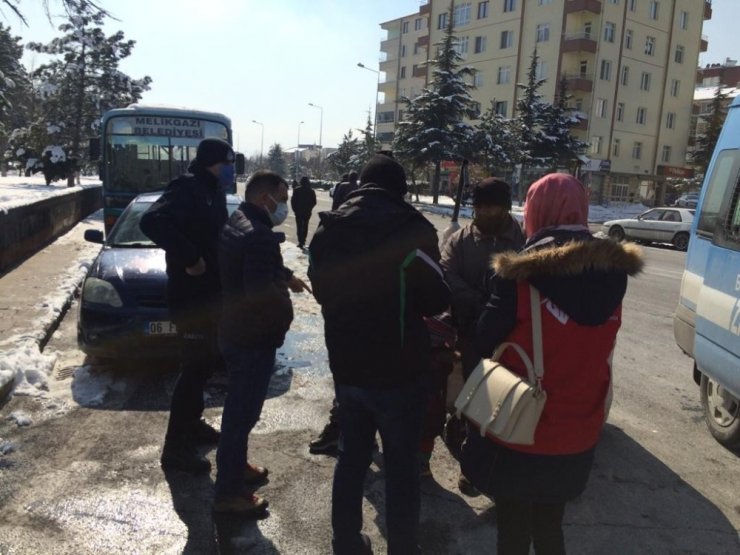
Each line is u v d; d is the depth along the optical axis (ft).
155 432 14.16
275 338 10.55
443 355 11.82
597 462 13.70
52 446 13.30
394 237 8.20
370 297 8.25
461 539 10.59
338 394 8.87
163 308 17.31
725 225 13.98
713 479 13.12
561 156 129.80
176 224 11.37
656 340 25.20
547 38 158.30
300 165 311.06
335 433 13.46
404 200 8.87
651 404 17.62
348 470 8.86
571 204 7.54
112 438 13.78
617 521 11.35
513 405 7.06
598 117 157.28
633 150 166.91
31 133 110.42
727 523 11.42
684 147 177.27
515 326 7.34
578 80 150.82
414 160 122.83
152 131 38.68
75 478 11.99
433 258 8.34
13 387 15.99
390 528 8.61
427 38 198.29
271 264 10.12
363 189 8.72
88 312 17.39
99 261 19.02
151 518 10.76
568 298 7.02
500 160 124.47
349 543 8.84
